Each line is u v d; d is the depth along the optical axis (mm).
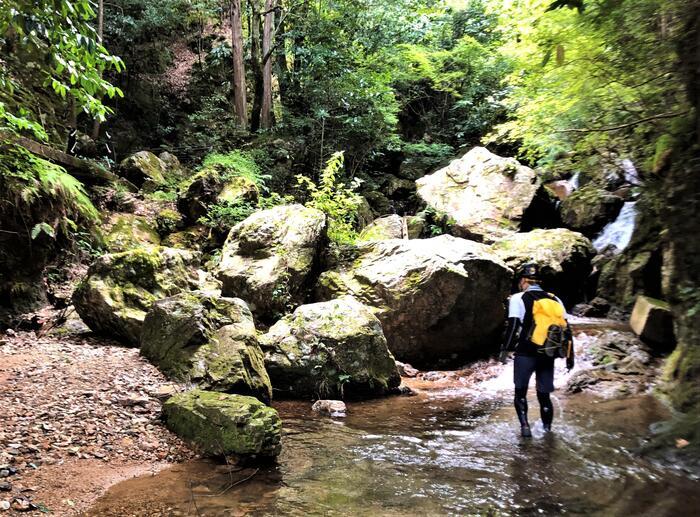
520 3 7109
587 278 10688
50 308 7539
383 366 6527
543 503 3395
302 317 6715
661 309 7258
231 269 8516
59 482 3262
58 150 9133
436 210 12992
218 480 3623
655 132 6188
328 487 3607
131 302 6551
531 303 4926
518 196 12547
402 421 5324
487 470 3977
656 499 3455
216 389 5098
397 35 17141
